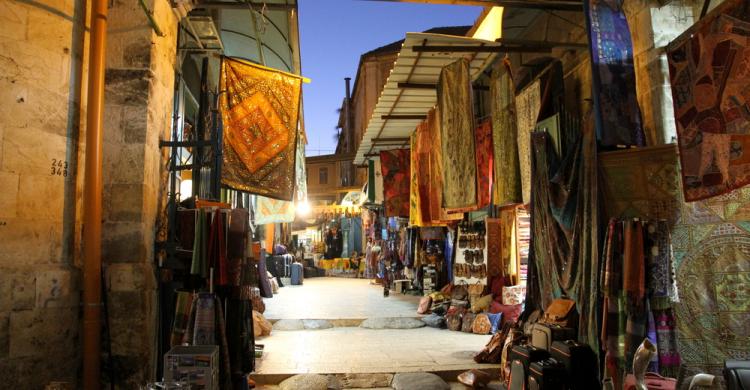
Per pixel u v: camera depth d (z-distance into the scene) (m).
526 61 7.39
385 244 15.31
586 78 5.96
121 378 4.11
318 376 5.09
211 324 4.12
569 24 6.38
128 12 4.43
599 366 4.10
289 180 6.31
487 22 8.73
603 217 4.12
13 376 3.63
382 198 11.89
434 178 7.98
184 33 6.12
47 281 3.85
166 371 3.60
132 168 4.29
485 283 8.23
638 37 4.53
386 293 13.07
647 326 3.72
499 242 8.05
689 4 4.46
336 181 32.41
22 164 3.79
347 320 8.59
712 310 3.76
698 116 3.55
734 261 3.76
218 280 4.31
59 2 4.07
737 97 3.26
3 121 3.70
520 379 4.48
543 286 5.62
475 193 6.00
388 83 7.09
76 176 4.16
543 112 5.69
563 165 5.08
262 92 6.18
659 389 3.11
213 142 4.83
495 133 6.39
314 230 30.25
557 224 5.24
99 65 4.14
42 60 3.95
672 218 3.89
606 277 3.89
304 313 9.40
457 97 6.34
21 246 3.75
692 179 3.57
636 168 4.04
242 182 5.85
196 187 5.09
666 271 3.72
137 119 4.34
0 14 3.74
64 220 4.04
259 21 7.77
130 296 4.16
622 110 4.22
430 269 10.80
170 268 4.52
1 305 3.59
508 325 5.90
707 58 3.49
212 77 9.26
